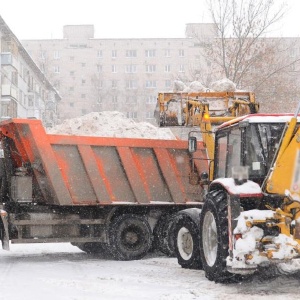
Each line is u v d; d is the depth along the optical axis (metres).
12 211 11.39
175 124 12.48
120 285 7.86
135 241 11.77
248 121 8.03
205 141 11.21
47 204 11.58
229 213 7.57
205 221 8.38
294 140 7.27
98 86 85.38
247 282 8.01
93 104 85.44
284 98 25.23
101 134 13.60
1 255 12.62
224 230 7.68
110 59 86.25
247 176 7.69
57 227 11.44
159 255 12.56
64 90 86.25
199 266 9.36
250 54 24.33
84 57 86.62
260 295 7.03
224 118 11.22
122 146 11.85
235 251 7.32
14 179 11.42
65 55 86.88
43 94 60.88
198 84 12.88
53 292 7.25
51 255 12.66
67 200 11.30
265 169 7.97
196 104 11.64
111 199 11.70
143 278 8.56
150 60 85.44
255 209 7.72
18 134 11.40
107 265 10.54
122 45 86.19
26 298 6.77
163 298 6.84
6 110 41.34
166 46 85.31
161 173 12.18
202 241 8.45
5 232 10.62
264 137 8.05
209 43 25.39
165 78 85.06
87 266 10.32
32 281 8.21
